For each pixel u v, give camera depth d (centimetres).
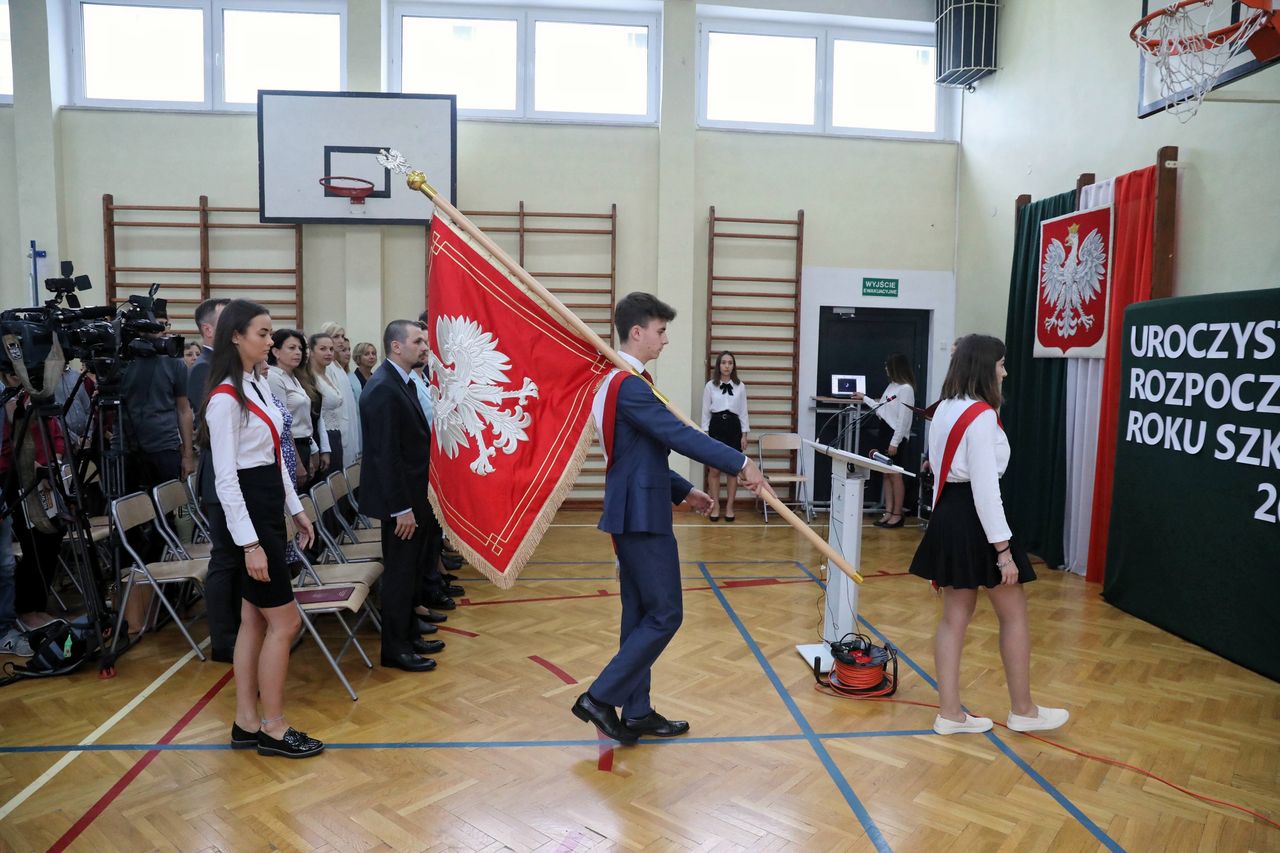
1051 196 591
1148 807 240
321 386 489
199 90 680
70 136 660
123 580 371
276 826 222
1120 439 450
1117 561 448
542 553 563
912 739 282
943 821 231
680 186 706
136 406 427
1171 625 404
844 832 225
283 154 657
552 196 706
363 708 302
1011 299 614
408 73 698
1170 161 466
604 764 261
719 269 726
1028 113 625
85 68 670
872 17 715
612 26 712
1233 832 228
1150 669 355
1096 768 264
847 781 253
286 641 259
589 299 712
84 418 420
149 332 374
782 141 727
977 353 271
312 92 657
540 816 230
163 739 273
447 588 465
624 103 719
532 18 702
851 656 320
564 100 713
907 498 747
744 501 731
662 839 220
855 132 738
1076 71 566
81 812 228
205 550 391
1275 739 288
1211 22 365
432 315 261
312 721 290
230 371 243
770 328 735
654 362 711
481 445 252
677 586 262
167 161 668
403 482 328
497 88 706
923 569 283
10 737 274
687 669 346
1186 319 401
